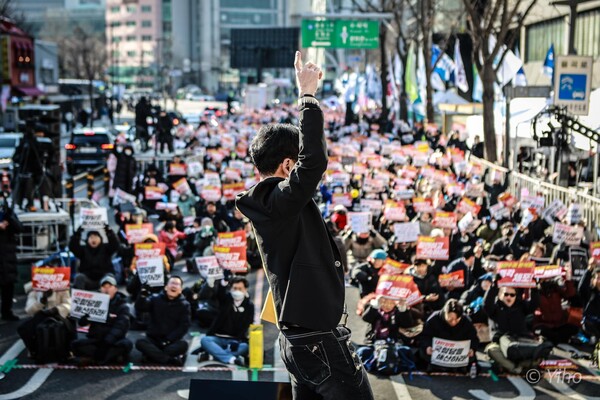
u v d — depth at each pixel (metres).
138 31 182.88
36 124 19.55
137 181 26.70
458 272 14.05
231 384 3.58
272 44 88.25
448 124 45.03
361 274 14.53
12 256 14.60
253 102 79.62
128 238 16.91
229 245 14.69
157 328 12.38
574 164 25.86
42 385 11.45
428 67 39.91
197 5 182.50
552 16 37.16
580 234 15.98
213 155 31.75
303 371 3.23
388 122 45.12
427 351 11.91
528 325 13.45
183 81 176.25
